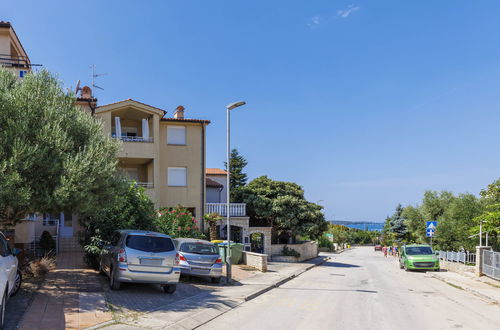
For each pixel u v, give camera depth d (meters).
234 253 23.77
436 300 14.38
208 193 36.69
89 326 8.20
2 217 11.24
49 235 20.17
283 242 38.19
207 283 16.11
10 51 24.64
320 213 35.06
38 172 10.30
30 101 10.86
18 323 8.00
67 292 11.22
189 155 28.78
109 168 11.48
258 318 10.41
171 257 12.01
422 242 38.25
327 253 59.28
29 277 13.17
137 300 11.09
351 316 10.93
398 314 11.38
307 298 14.22
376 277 22.98
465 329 9.62
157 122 26.80
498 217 22.20
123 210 16.00
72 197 10.48
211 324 9.62
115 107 25.48
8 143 9.89
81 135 11.84
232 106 17.14
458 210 32.38
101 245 14.98
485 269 20.97
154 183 26.16
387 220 75.12
